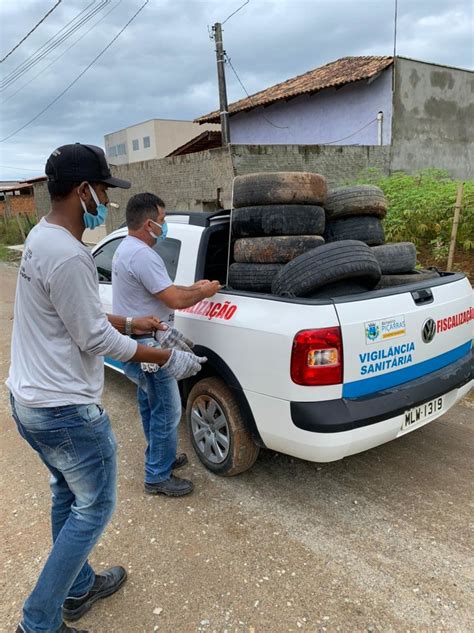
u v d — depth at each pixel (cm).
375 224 361
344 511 288
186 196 1246
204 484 319
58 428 182
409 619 214
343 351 248
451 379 298
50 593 191
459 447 355
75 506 200
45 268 169
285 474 328
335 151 1252
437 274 351
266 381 267
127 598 230
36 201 2202
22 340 184
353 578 238
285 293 273
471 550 254
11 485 329
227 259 358
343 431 247
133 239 285
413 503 293
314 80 1670
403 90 1430
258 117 1814
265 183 303
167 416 295
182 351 236
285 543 263
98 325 178
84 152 173
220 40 1409
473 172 1700
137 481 326
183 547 262
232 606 224
